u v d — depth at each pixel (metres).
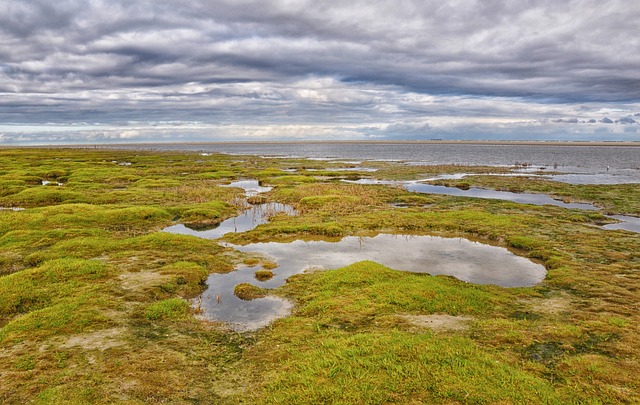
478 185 56.38
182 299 17.34
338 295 17.62
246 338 14.31
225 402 10.58
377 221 32.62
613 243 26.12
